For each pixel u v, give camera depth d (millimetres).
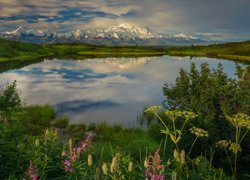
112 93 43000
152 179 4738
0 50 120938
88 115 29219
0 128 9586
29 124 20797
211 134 11500
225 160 11039
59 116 27984
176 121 13047
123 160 6523
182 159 5426
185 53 197000
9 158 6926
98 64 101312
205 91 13211
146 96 40469
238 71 13195
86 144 7469
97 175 5062
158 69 82688
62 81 56125
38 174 6328
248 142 11164
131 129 22109
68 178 6066
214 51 194500
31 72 71062
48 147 7262
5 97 18328
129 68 85938
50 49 179375
